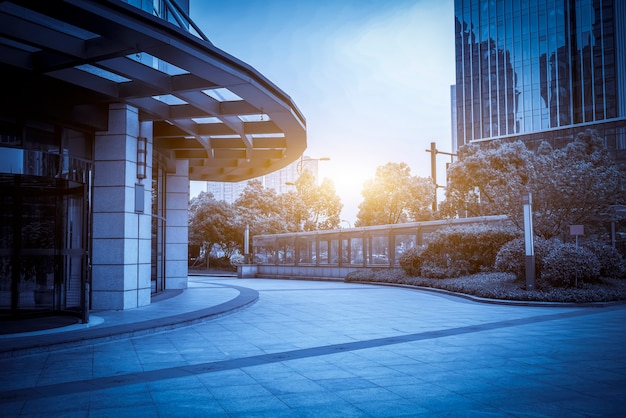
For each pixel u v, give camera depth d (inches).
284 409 240.1
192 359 356.8
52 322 513.7
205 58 468.8
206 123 769.6
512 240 877.8
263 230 2176.4
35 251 567.2
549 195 991.0
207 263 2210.9
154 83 538.9
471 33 3597.4
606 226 1561.3
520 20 3398.1
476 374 306.2
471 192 1795.0
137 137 660.1
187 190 1063.6
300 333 471.2
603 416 227.1
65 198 576.4
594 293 706.8
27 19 444.1
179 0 950.4
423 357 357.1
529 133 2731.3
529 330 473.7
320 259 1489.9
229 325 529.0
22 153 506.9
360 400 253.9
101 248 633.6
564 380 290.5
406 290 1000.9
